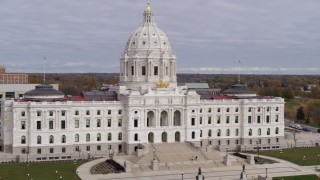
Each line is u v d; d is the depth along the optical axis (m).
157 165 195.25
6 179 172.62
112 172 187.88
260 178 175.00
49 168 193.88
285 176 183.25
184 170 195.12
